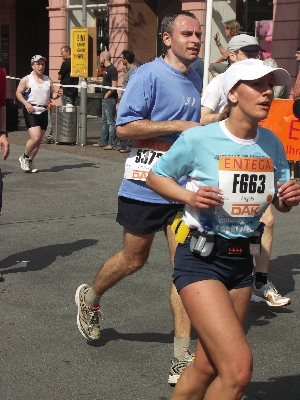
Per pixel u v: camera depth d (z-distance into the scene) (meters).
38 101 10.38
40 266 5.91
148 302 5.10
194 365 2.92
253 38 5.09
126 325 4.65
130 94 4.01
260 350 4.33
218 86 4.75
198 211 2.93
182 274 2.92
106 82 13.38
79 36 13.59
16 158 12.00
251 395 3.70
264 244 5.04
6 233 6.98
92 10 20.20
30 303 5.03
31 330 4.53
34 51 25.30
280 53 15.14
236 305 3.03
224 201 2.91
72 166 11.32
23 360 4.07
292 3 14.77
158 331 4.57
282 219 8.08
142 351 4.23
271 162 2.97
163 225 4.02
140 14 18.97
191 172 3.00
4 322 4.65
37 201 8.55
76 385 3.76
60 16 21.00
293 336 4.58
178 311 3.80
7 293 5.23
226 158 2.91
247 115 2.85
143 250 4.08
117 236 6.97
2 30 24.94
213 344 2.74
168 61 4.11
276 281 5.72
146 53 19.20
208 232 2.90
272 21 15.29
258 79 2.79
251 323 4.81
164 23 4.08
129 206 4.04
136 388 3.75
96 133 16.38
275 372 4.02
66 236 6.91
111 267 4.13
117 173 10.73
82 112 13.98
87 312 4.26
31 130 10.41
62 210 8.09
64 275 5.68
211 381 2.91
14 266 5.89
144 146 4.05
